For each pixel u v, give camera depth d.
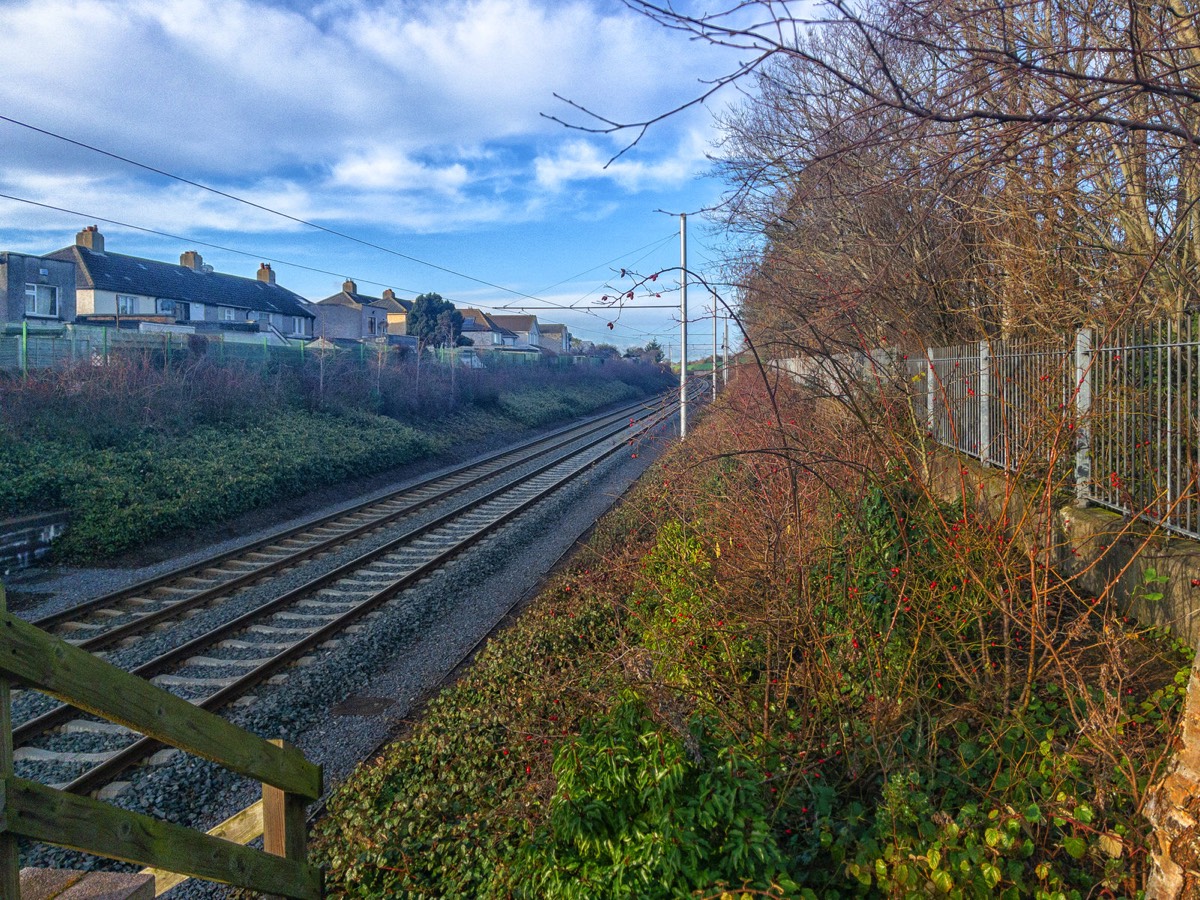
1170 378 4.81
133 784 5.41
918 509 5.30
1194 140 2.60
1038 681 4.52
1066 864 3.33
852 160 6.07
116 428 15.83
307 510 16.53
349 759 5.90
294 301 50.75
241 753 2.81
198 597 9.54
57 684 2.10
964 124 4.45
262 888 2.93
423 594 9.79
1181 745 2.49
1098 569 5.40
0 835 2.01
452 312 55.69
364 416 23.95
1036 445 5.20
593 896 3.21
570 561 11.17
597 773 3.52
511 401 36.81
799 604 4.71
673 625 5.95
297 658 7.77
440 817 4.93
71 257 37.84
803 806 3.76
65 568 11.75
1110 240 7.75
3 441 13.80
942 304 9.79
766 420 7.98
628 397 56.81
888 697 4.22
